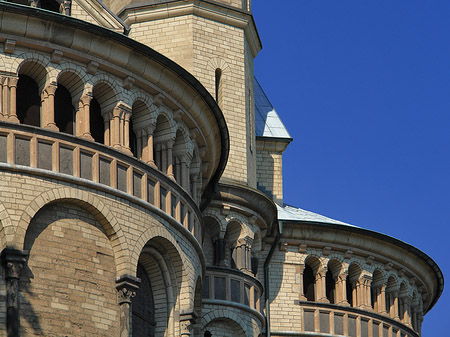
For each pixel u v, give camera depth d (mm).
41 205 68500
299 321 100188
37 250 68250
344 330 101500
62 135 70000
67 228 69562
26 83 71375
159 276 75750
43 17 69875
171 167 76375
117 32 72938
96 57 72312
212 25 94562
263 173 107625
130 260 71062
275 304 100312
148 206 73000
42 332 67188
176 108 76938
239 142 94312
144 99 74875
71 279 68938
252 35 98062
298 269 101438
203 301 88188
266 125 108938
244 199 91938
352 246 103625
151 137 74875
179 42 93250
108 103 73375
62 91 72438
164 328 75312
